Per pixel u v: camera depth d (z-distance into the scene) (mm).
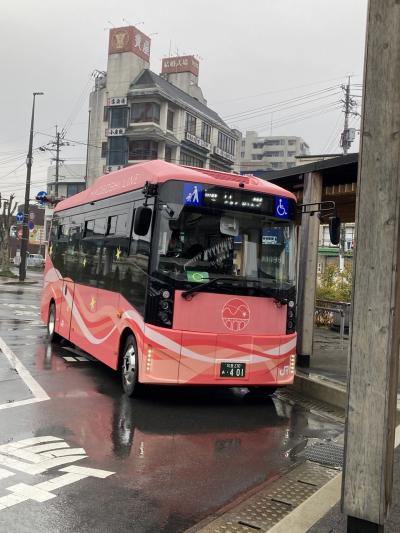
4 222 44688
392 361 3082
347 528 3225
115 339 8359
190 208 7418
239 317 7469
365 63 3117
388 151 3047
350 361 3174
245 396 8539
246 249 7688
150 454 5508
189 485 4758
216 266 7457
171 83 63094
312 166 9992
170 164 7777
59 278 12070
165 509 4242
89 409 7066
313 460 5582
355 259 3154
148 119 55438
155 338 7102
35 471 4840
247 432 6551
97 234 9828
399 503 4086
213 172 7832
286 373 7824
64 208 12617
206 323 7285
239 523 4043
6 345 11805
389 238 3049
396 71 3021
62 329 11555
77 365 10023
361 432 3145
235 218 7660
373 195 3094
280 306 7816
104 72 61125
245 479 4980
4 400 7254
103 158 59594
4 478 4648
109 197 9492
